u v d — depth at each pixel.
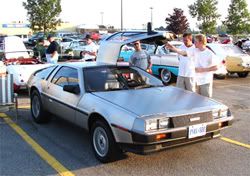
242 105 8.97
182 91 5.75
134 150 4.45
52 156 5.18
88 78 5.64
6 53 13.95
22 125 6.85
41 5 29.48
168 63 12.89
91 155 5.22
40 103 6.77
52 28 30.34
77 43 21.62
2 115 7.62
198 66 6.71
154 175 4.53
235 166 4.83
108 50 6.98
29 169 4.71
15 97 7.08
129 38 6.76
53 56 11.84
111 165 4.85
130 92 5.43
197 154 5.28
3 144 5.71
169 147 4.54
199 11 37.78
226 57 14.30
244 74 14.88
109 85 5.65
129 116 4.50
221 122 5.02
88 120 5.16
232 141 5.92
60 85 6.17
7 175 4.52
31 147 5.57
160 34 6.46
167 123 4.52
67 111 5.77
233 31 38.47
